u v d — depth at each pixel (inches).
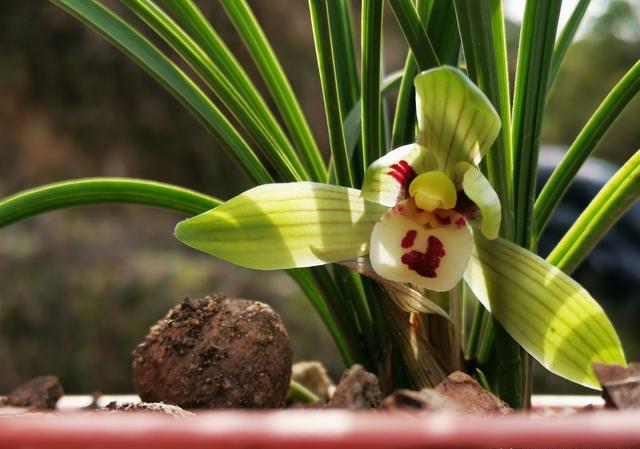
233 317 5.3
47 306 19.3
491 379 5.3
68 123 27.5
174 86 5.2
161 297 19.2
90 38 27.5
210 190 28.8
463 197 4.7
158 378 5.2
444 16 5.0
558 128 52.4
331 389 6.9
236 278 19.5
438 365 4.7
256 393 5.1
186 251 22.9
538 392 20.6
